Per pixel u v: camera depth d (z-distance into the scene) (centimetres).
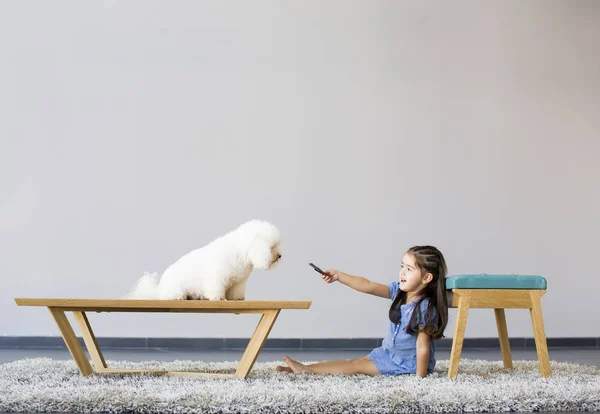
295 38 516
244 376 236
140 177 495
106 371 251
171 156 498
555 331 523
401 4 527
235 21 512
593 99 540
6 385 212
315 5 519
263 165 504
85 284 485
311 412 177
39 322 480
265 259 227
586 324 525
